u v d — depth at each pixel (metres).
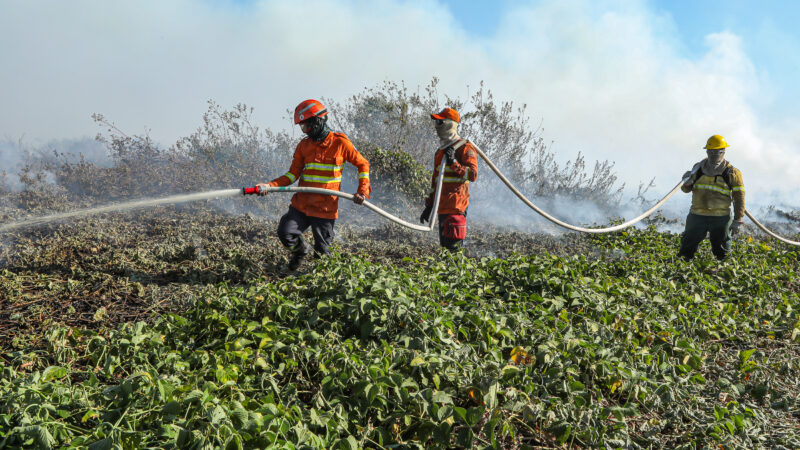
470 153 6.11
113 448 2.22
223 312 3.92
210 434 2.35
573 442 3.04
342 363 3.18
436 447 2.78
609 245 8.07
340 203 9.62
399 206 9.58
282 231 5.33
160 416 2.55
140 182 9.85
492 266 5.41
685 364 3.98
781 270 7.04
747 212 7.39
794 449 3.08
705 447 2.96
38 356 3.46
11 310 4.29
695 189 7.10
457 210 6.17
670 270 6.38
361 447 2.69
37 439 2.29
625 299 5.01
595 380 3.57
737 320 5.08
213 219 8.10
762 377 3.89
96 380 2.88
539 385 3.29
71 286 4.74
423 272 5.08
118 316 4.34
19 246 6.05
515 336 3.79
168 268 5.53
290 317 3.91
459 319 3.93
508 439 3.03
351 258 5.06
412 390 3.11
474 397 3.13
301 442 2.48
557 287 4.81
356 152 5.48
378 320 3.79
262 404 2.74
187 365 3.16
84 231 6.90
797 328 4.80
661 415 3.39
